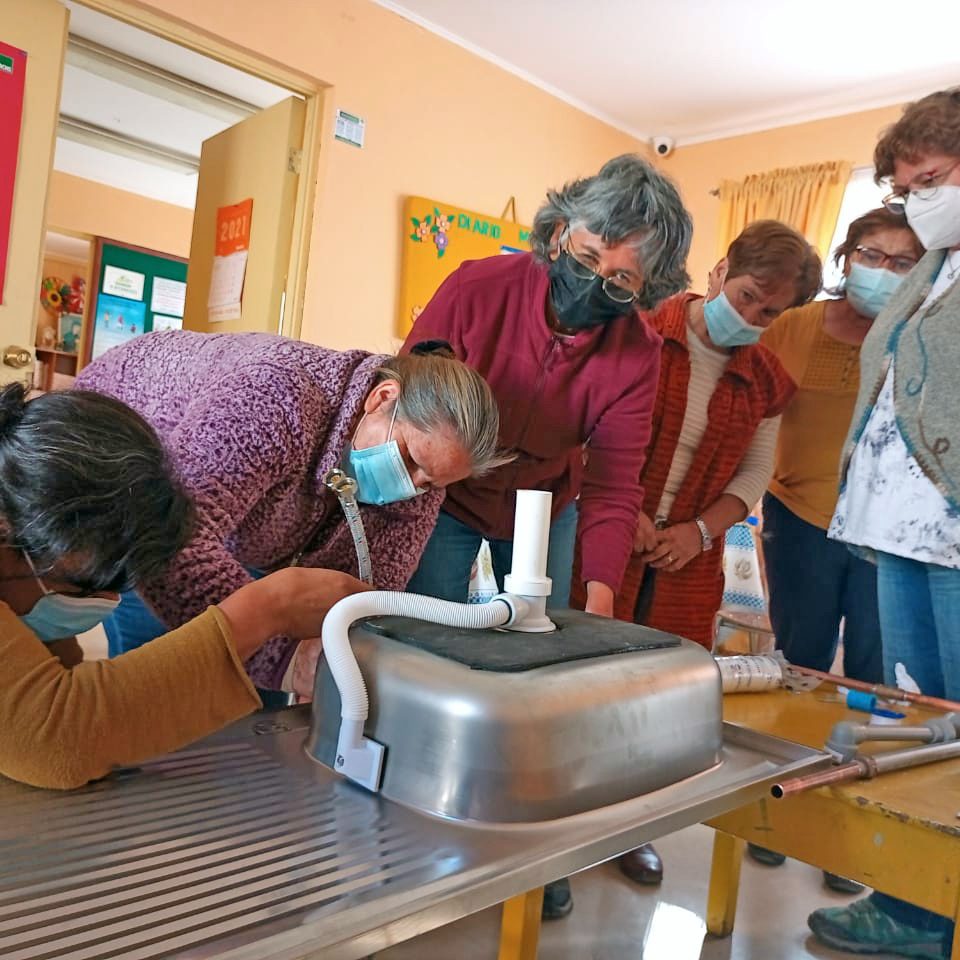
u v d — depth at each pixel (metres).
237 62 2.81
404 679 0.74
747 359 1.92
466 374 1.01
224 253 3.30
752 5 2.85
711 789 0.82
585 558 1.50
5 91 2.48
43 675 0.67
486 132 3.43
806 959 1.41
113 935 0.50
